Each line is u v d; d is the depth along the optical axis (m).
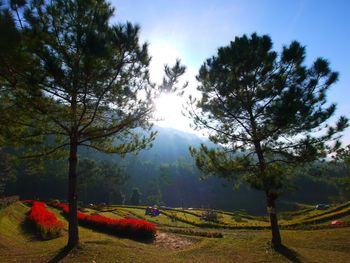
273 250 12.98
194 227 32.12
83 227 23.22
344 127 12.48
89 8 10.14
